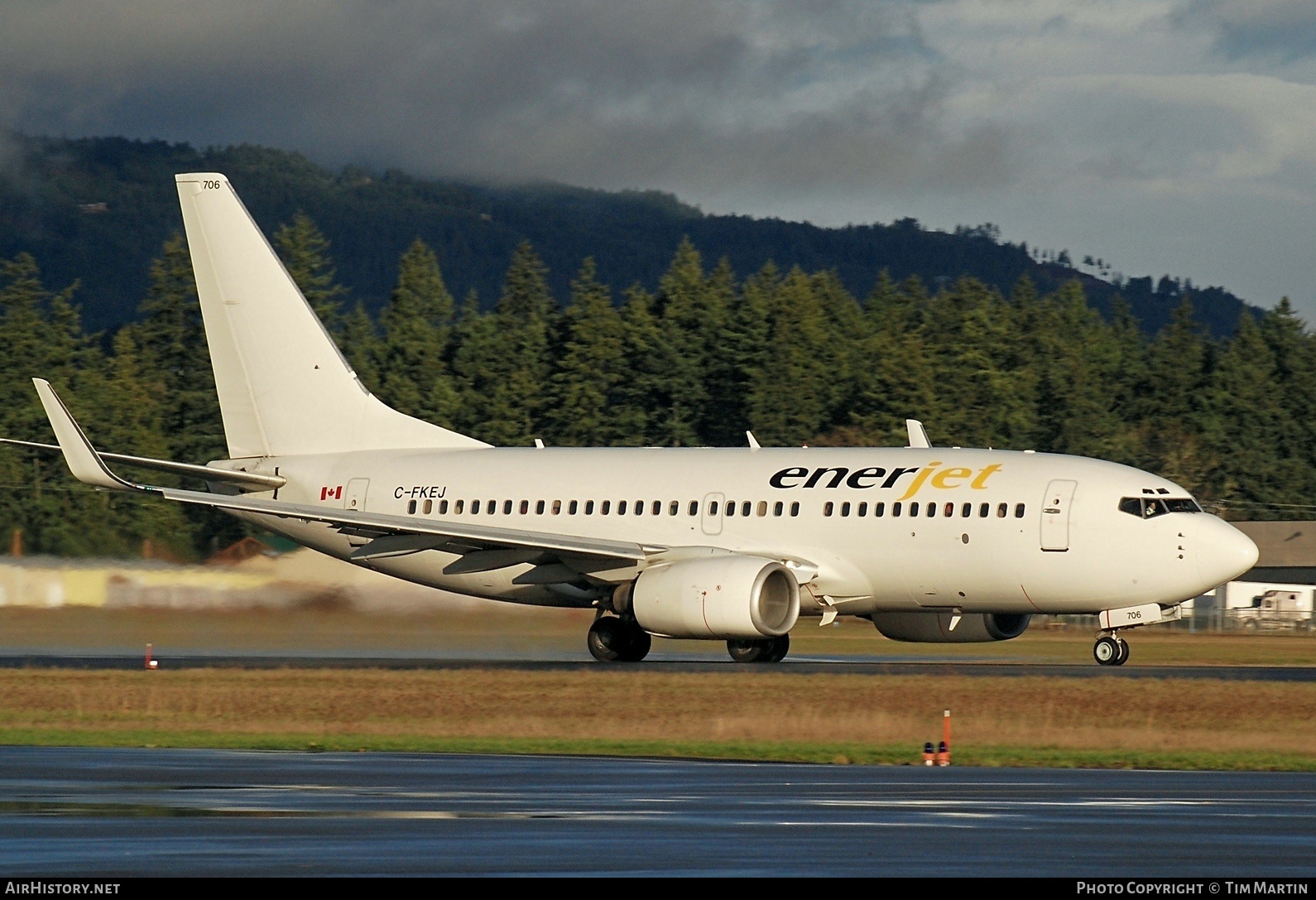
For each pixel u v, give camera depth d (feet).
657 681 416.46
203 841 195.00
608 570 509.76
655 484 524.93
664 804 227.61
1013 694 387.96
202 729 335.47
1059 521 478.59
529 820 212.23
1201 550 469.98
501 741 315.37
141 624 610.24
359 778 254.47
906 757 296.51
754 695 386.52
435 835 199.72
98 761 276.82
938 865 183.11
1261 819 218.79
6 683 415.64
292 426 575.38
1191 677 432.25
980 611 500.33
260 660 510.17
